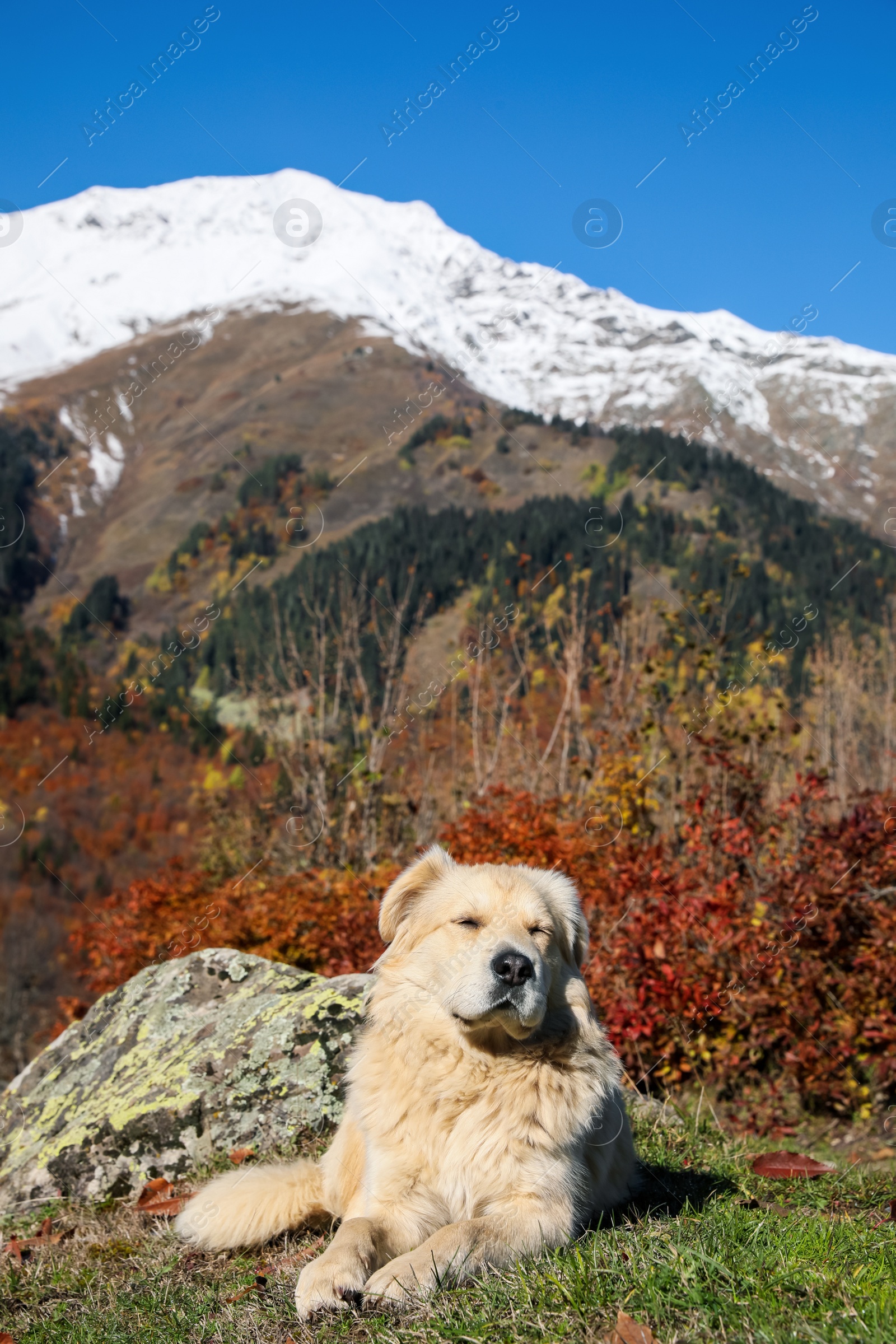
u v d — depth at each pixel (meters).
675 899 7.88
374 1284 2.87
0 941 40.72
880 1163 6.16
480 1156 3.30
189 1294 3.40
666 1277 2.66
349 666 14.98
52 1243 4.40
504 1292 2.73
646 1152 4.89
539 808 9.59
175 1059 5.51
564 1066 3.47
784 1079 7.86
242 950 9.79
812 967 7.96
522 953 3.34
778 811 9.33
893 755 15.38
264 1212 3.85
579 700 12.77
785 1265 2.80
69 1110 5.62
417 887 3.90
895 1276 2.77
